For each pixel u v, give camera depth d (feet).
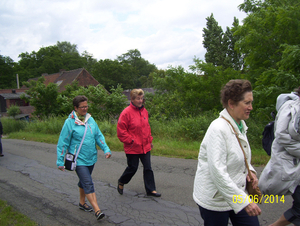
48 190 15.66
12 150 31.27
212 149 6.13
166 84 51.08
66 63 292.20
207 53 71.82
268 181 8.32
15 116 87.25
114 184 16.20
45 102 69.26
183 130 30.76
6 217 11.80
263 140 9.51
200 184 6.61
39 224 11.12
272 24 31.27
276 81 24.50
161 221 10.89
